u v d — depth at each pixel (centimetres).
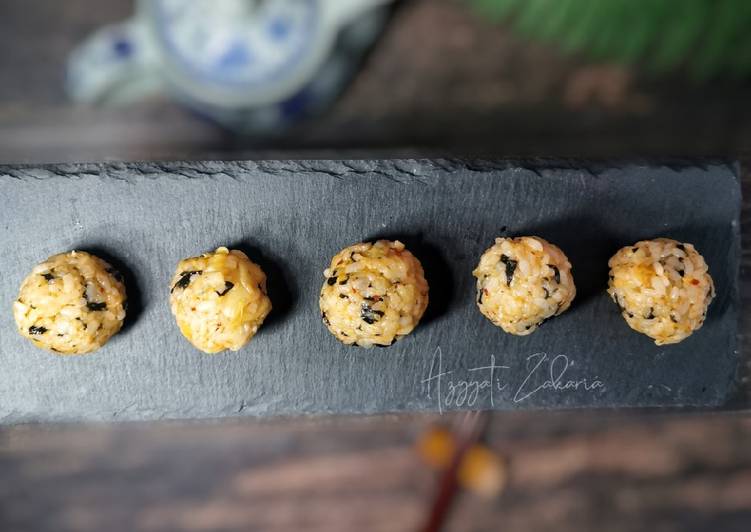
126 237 38
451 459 48
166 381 38
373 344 37
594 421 50
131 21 49
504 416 48
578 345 39
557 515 51
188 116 50
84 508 50
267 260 38
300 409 38
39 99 49
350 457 51
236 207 38
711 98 49
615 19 47
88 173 38
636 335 39
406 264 36
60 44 49
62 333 36
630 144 50
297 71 48
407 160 38
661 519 50
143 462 50
